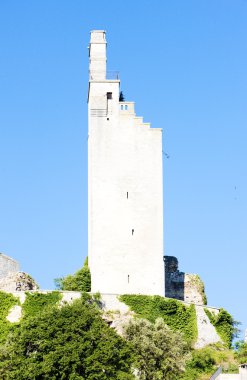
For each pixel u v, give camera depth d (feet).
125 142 582.76
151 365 485.56
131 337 497.05
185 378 507.30
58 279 583.99
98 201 577.02
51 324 457.68
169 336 497.05
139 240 574.97
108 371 445.78
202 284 613.52
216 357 536.83
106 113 584.81
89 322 461.78
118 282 570.87
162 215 577.43
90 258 580.30
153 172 581.12
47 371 440.04
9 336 490.08
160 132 584.81
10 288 568.00
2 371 448.65
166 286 608.19
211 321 572.51
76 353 444.14
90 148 585.63
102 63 590.96
